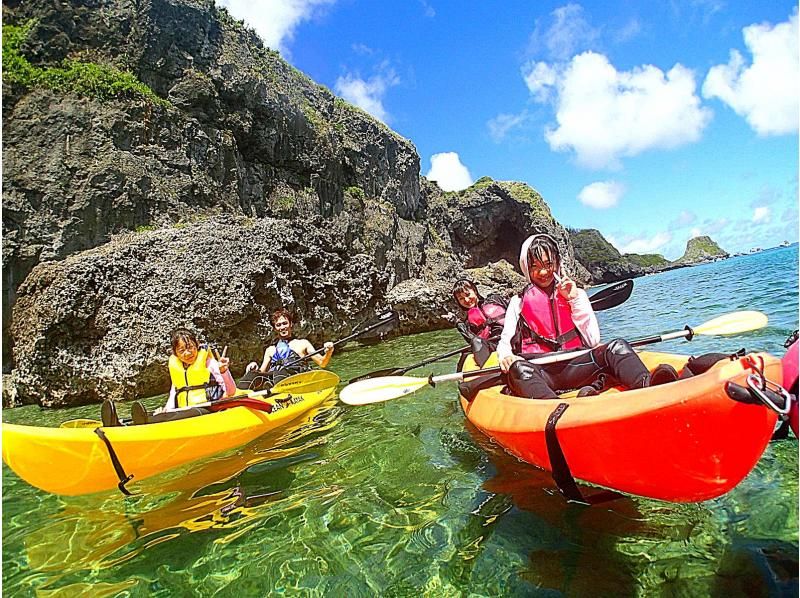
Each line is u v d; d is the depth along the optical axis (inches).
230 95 551.5
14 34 427.2
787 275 715.4
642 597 73.6
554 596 76.6
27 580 96.9
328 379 226.4
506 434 109.3
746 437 73.2
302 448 160.6
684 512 93.6
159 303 354.3
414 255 810.2
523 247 142.8
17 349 353.7
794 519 85.6
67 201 401.7
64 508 132.9
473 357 196.2
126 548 106.1
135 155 453.7
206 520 115.0
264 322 398.6
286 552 97.6
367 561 91.5
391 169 864.9
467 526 99.0
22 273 374.0
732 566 76.9
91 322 336.5
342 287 503.2
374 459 142.6
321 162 664.4
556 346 136.6
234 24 628.7
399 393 146.9
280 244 446.0
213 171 516.7
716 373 73.3
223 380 189.3
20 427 119.5
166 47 511.2
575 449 90.0
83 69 446.3
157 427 143.4
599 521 95.0
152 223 441.1
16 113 403.9
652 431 78.0
